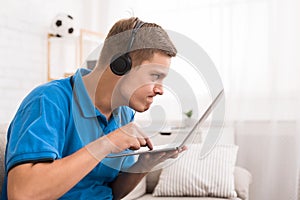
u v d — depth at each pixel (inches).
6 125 56.6
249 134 127.2
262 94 126.1
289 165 121.9
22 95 132.3
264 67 126.3
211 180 97.0
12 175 35.5
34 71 137.0
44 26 140.6
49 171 34.8
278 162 123.4
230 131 123.4
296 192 120.3
